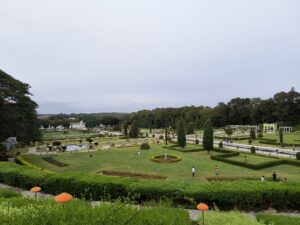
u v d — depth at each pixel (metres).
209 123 45.34
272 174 28.20
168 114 125.75
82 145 62.56
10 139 56.12
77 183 15.93
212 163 35.59
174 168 31.89
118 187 15.04
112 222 5.50
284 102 102.56
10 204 7.71
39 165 34.00
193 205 13.80
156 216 6.66
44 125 148.12
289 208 13.97
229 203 13.74
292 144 58.53
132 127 80.94
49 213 5.69
